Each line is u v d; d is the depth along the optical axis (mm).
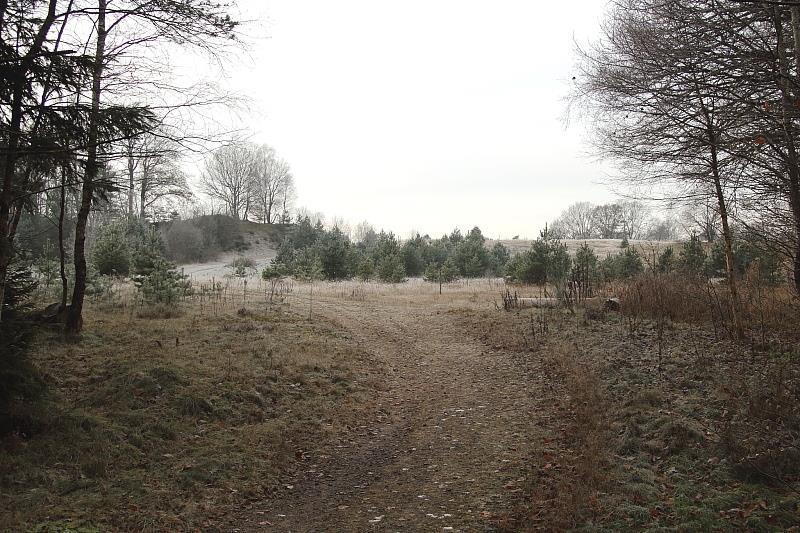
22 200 7719
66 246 23938
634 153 10734
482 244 40219
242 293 21438
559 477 6035
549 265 26922
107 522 5004
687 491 5309
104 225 28125
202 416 7879
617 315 14469
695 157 9812
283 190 82312
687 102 9250
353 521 5391
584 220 102750
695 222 11039
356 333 15258
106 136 7230
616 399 8312
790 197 8398
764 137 7613
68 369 8898
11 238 8070
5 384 6215
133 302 16406
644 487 5438
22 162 6996
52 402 7398
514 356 12297
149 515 5203
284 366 10500
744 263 16547
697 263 23922
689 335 11062
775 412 6590
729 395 7457
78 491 5516
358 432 8242
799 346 8953
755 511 4719
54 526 4750
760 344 9523
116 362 9359
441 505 5656
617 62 10359
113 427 6938
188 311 15805
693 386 8242
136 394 8047
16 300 8188
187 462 6480
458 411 9109
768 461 5461
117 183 8383
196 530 5145
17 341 6758
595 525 4816
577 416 7953
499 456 6957
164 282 16328
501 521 5098
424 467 6801
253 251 63094
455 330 16172
